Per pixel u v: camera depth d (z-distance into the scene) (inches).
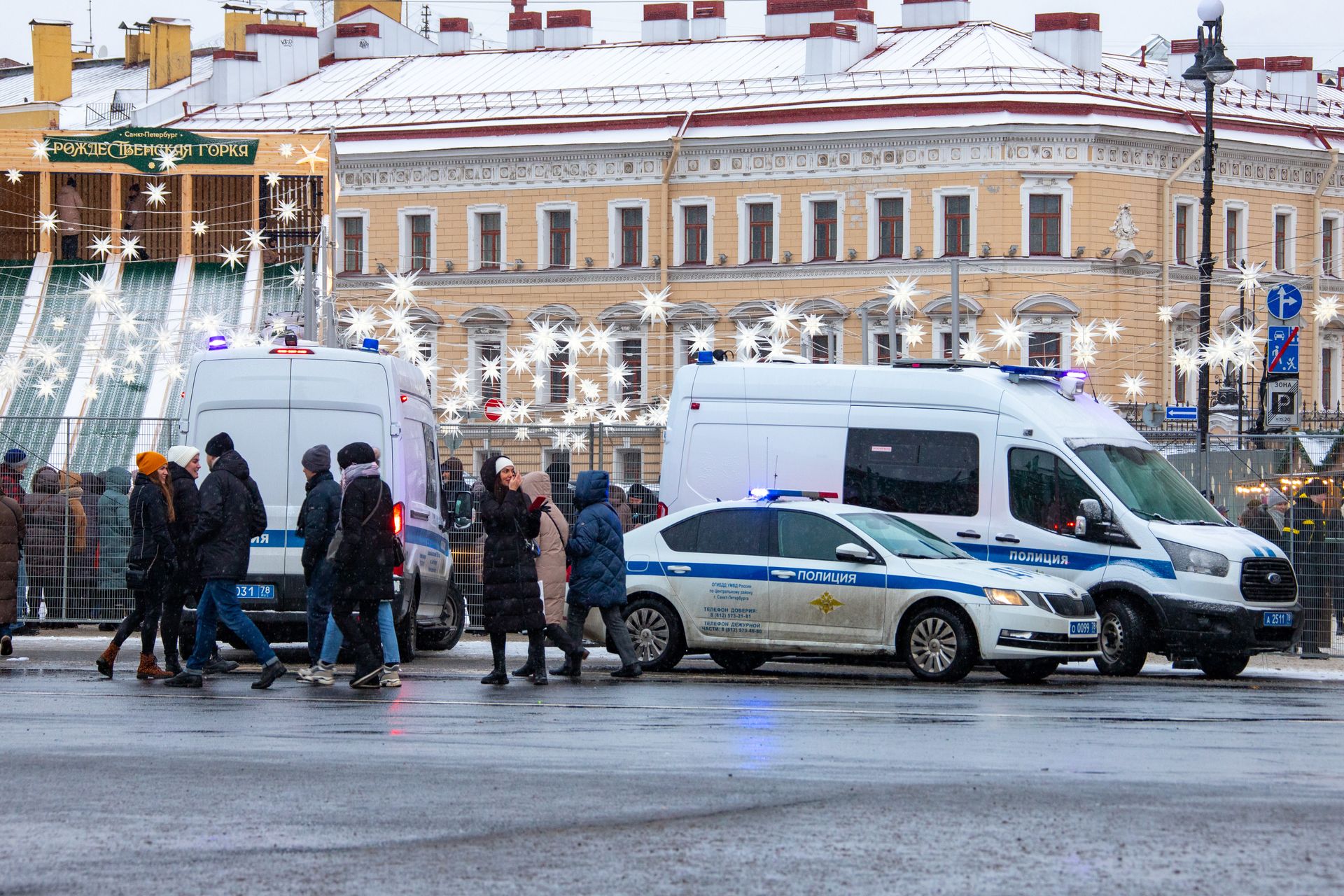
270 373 1079.6
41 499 1317.7
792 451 1192.2
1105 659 1119.6
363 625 932.0
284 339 1112.2
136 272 2704.2
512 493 964.6
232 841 484.7
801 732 717.9
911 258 3193.9
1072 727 746.2
